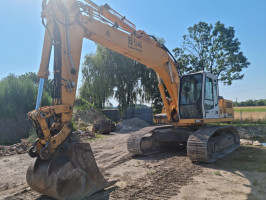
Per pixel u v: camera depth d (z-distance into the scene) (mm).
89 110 20547
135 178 5039
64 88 4262
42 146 3869
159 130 8359
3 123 11266
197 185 4531
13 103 12797
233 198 3855
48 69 4199
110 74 23734
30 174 3928
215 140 7043
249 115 23875
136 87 25375
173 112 8023
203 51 26016
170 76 7676
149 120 24875
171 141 8109
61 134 3887
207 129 7004
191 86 7445
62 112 4023
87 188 3973
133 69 24453
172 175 5223
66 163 3709
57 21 4273
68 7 4602
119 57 23859
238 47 24594
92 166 4117
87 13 5074
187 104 7410
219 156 6910
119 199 3883
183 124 7840
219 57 24859
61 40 4340
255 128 17641
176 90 7801
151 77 25344
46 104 13969
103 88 23438
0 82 13789
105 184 4305
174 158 7020
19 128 11719
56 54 4352
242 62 24219
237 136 9250
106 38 5547
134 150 7406
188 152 6367
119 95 24266
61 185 3578
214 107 7742
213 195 4004
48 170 3656
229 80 24406
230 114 9070
